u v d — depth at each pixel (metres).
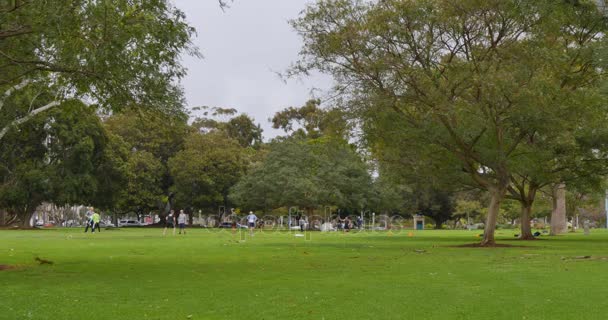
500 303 9.62
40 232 51.81
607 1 21.41
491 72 23.22
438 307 9.29
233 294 10.77
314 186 62.38
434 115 25.00
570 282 12.27
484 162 27.39
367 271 15.08
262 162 68.94
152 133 72.81
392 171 34.38
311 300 10.02
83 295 10.71
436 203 85.38
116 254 21.70
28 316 8.54
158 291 11.20
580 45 26.47
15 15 13.77
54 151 59.72
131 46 14.29
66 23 13.09
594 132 30.80
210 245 28.44
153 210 87.38
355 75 25.31
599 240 36.56
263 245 28.75
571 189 41.22
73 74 15.59
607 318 8.30
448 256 20.92
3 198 58.16
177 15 15.04
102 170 65.31
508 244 29.84
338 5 24.80
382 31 24.20
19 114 24.62
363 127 25.77
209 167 71.31
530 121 24.45
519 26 24.22
